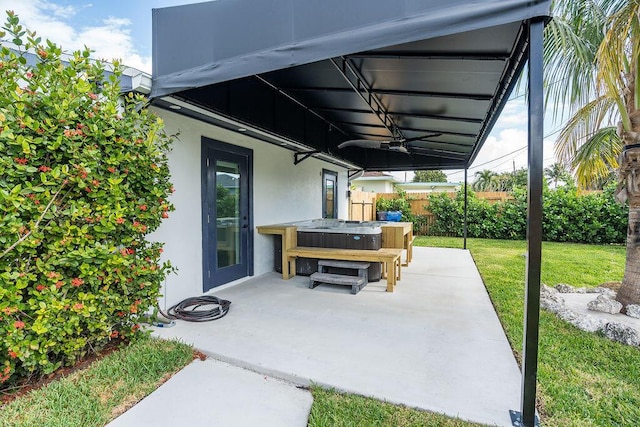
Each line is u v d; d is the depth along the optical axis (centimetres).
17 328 204
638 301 364
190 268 427
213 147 461
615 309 368
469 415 200
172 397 222
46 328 215
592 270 625
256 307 404
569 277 571
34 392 218
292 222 660
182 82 292
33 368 218
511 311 387
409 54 294
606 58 316
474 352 283
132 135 279
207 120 426
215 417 203
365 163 984
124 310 277
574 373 251
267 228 556
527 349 192
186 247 421
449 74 334
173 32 294
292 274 562
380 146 622
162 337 310
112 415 202
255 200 564
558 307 387
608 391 228
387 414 203
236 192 518
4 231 199
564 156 478
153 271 296
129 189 279
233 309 395
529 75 186
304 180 745
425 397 218
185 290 420
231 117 410
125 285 275
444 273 598
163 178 317
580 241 1019
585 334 324
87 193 248
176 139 379
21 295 213
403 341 305
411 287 500
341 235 544
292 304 416
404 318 366
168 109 375
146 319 308
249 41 257
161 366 255
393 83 379
